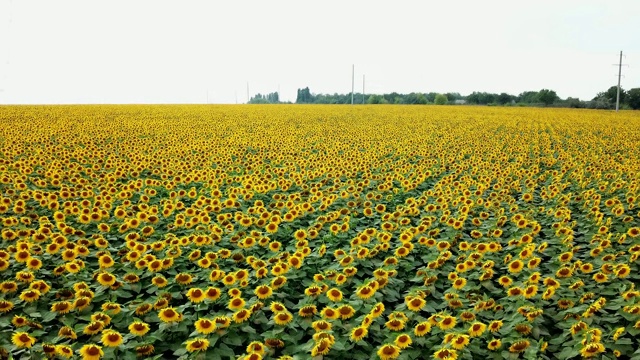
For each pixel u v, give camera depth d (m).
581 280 8.12
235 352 6.76
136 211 12.89
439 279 8.57
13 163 17.28
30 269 8.13
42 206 12.42
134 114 46.44
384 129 37.44
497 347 6.19
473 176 19.06
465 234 11.18
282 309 6.86
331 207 13.70
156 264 8.43
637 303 6.94
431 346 6.41
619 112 64.94
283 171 18.66
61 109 49.62
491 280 8.66
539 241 10.95
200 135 31.80
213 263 8.78
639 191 14.51
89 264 9.03
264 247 10.18
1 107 51.44
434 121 45.81
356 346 6.53
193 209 12.00
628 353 6.24
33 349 5.89
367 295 7.26
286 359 5.65
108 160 19.64
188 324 6.73
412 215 12.66
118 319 6.95
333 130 36.56
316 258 9.45
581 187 16.27
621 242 10.21
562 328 6.95
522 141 29.56
